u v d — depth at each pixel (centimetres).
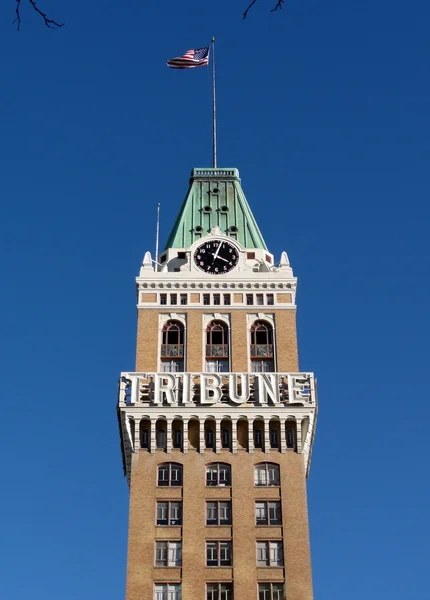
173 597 10412
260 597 10431
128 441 11275
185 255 12712
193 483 11044
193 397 11438
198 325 12112
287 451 11250
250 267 12500
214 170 13712
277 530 10788
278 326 12112
